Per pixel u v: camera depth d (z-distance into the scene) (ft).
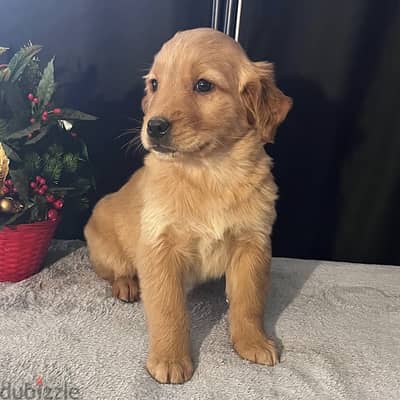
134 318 1.42
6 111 1.55
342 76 1.85
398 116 1.86
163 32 1.84
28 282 1.57
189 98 1.22
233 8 1.74
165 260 1.30
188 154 1.23
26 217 1.53
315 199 2.00
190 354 1.26
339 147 1.93
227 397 1.12
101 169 2.00
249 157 1.33
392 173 1.92
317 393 1.14
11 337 1.30
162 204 1.30
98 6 1.81
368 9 1.77
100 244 1.60
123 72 1.89
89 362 1.22
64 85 1.90
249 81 1.32
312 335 1.38
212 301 1.55
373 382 1.19
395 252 2.02
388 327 1.43
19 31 1.84
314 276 1.75
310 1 1.77
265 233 1.37
